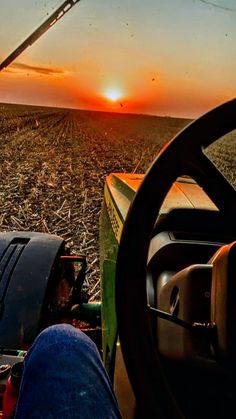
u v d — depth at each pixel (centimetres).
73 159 1639
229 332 83
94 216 680
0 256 199
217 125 94
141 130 5594
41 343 117
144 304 90
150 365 89
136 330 89
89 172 1277
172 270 127
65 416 89
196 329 91
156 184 92
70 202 784
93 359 113
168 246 129
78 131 3931
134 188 206
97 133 4025
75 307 240
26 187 917
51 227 605
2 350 158
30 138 2478
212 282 91
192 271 96
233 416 99
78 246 529
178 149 93
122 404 112
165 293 110
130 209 92
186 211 143
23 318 168
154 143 3400
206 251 130
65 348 113
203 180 96
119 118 8644
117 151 2345
